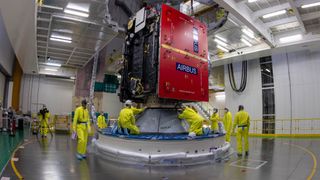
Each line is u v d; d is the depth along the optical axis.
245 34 17.22
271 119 20.59
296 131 19.33
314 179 5.70
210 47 19.98
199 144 7.95
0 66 18.09
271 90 20.86
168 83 8.60
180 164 7.25
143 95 9.65
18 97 23.34
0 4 9.62
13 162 7.25
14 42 14.72
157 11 9.38
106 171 6.38
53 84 28.12
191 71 9.52
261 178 5.80
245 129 9.41
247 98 22.14
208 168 6.89
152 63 9.03
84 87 25.16
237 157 8.82
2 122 16.67
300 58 19.64
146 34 9.59
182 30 9.34
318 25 16.00
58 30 14.62
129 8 13.48
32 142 12.41
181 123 9.16
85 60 22.08
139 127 9.09
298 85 19.55
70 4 11.62
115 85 26.70
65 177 5.68
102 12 12.40
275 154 9.56
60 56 20.72
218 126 12.07
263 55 20.20
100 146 8.91
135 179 5.64
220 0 12.02
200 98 9.81
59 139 14.16
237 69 22.98
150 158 7.24
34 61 19.97
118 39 24.59
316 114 18.61
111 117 25.94
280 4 13.69
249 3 13.66
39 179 5.45
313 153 9.83
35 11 10.17
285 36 17.83
